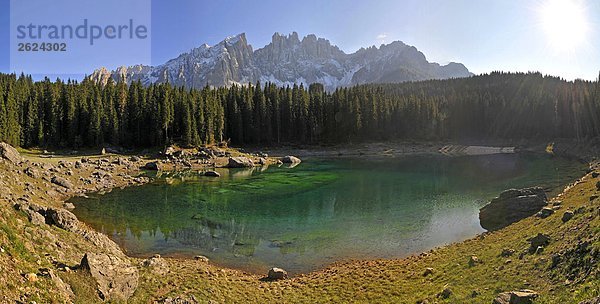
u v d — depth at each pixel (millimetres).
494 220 45281
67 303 17922
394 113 175625
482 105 181500
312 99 167250
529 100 177125
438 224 47875
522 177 80938
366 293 27078
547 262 23109
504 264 25719
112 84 150750
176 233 45250
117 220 50125
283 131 161500
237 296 26578
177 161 109000
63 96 124188
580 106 151125
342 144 160000
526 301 18938
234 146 146125
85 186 69688
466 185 75062
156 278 26266
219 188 74125
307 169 104562
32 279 17781
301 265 35562
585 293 17453
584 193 40594
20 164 65438
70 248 26688
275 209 57125
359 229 46562
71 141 121500
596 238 21562
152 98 131750
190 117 132375
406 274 30266
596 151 107812
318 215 53469
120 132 126375
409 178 85750
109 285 21391
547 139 159000
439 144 166500
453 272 27750
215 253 38656
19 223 25094
